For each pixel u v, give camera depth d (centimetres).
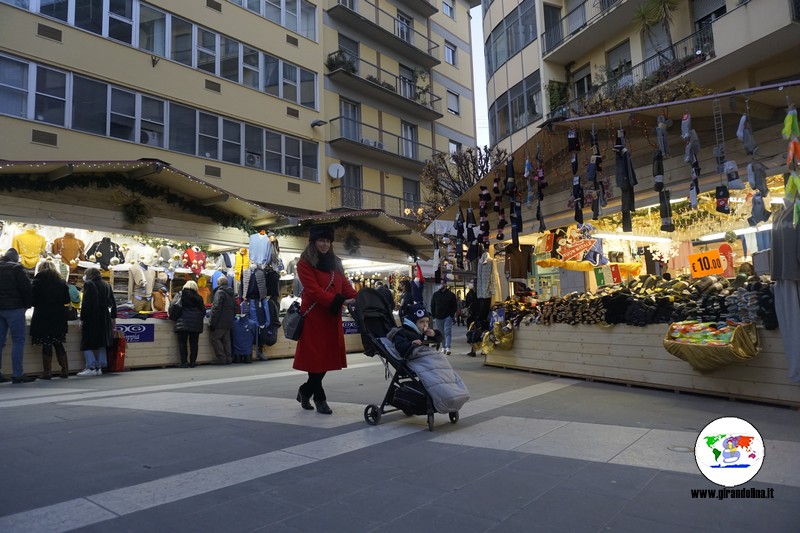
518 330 935
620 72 1873
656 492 317
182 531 267
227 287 1157
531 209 1102
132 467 370
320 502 307
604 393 682
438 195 2220
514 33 2331
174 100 1838
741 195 835
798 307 527
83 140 1592
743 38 1383
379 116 2756
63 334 873
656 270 1140
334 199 2406
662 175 717
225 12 2041
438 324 1284
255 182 2072
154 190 1242
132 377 905
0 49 1455
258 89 2134
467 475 354
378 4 2855
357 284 1805
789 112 550
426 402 481
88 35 1636
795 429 469
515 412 566
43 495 316
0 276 812
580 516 284
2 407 594
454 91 3322
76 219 1127
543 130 855
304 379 859
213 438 450
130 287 1219
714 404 595
